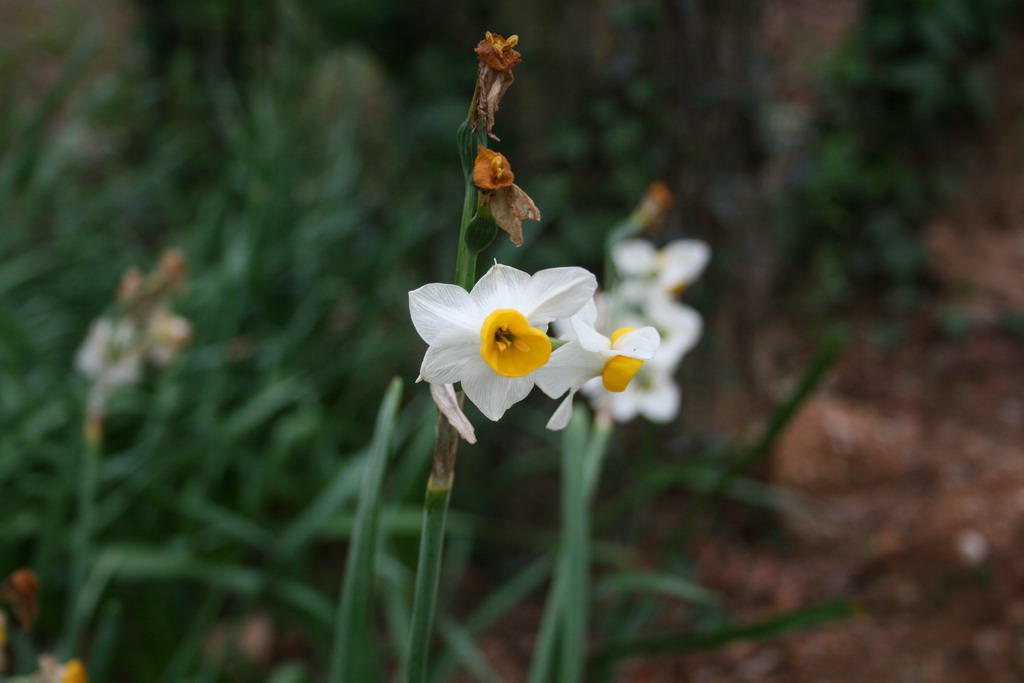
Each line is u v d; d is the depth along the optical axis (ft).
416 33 2.90
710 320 2.83
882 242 4.69
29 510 2.51
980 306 4.48
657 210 1.64
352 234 3.41
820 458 3.18
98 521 2.39
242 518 2.51
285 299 3.23
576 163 2.69
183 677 2.24
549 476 2.90
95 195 3.90
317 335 3.22
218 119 4.18
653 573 2.05
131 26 4.94
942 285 4.63
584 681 1.88
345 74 3.74
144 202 4.11
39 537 2.44
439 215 3.04
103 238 3.51
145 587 2.48
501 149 2.75
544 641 1.50
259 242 2.93
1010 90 5.06
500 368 0.96
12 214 3.43
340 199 3.46
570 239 2.69
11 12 6.45
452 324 0.97
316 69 3.75
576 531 1.44
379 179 3.65
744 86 2.73
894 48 4.67
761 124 2.80
